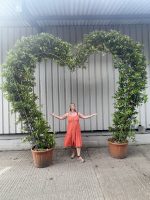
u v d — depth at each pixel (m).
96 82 8.13
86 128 8.16
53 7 6.43
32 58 6.30
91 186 5.10
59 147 7.84
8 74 6.24
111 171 5.88
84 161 6.64
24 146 7.84
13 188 5.10
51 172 5.92
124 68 6.67
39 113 6.48
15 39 8.02
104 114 8.17
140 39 8.18
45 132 6.43
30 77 6.36
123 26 8.16
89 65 8.13
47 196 4.72
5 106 8.08
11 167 6.33
